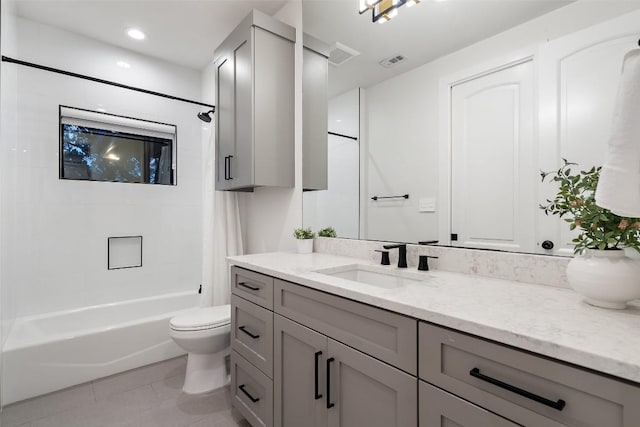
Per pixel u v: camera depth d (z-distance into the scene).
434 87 1.41
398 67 1.55
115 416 1.73
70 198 2.50
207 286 2.48
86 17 2.33
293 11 2.12
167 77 3.02
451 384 0.74
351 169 1.79
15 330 2.11
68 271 2.49
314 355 1.16
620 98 0.70
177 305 2.93
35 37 2.37
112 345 2.16
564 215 1.03
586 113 0.98
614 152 0.71
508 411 0.65
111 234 2.69
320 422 1.13
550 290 0.99
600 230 0.81
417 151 1.48
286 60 2.07
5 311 1.96
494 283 1.10
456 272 1.31
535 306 0.81
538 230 1.09
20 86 2.29
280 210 2.30
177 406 1.83
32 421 1.67
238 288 1.67
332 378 1.08
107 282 2.67
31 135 2.33
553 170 1.05
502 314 0.74
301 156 2.09
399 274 1.35
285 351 1.32
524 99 1.12
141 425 1.66
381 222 1.65
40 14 2.28
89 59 2.60
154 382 2.09
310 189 2.04
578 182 0.97
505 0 1.18
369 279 1.50
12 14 2.07
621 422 0.51
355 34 1.75
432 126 1.42
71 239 2.51
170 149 3.03
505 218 1.18
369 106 1.69
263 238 2.50
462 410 0.72
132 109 2.80
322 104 1.95
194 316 1.99
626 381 0.51
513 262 1.14
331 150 1.91
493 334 0.66
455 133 1.33
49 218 2.41
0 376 1.78
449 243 1.36
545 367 0.60
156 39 2.63
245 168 1.96
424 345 0.80
